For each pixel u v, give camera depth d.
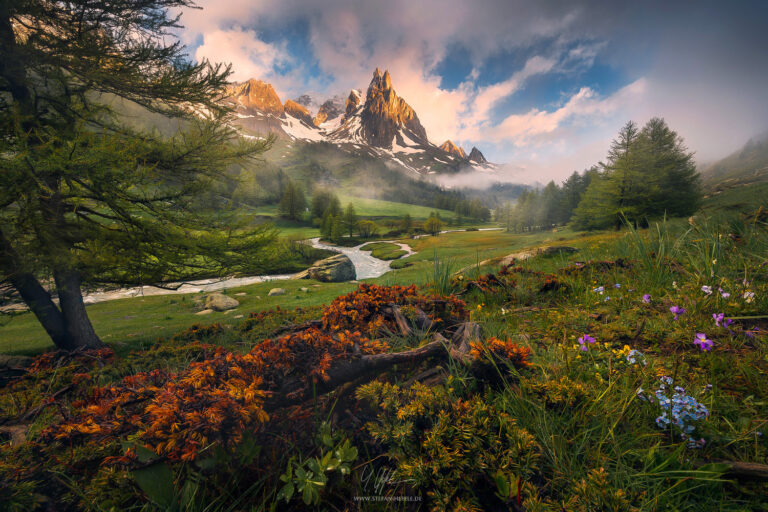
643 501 0.93
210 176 7.55
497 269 5.54
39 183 4.89
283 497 1.07
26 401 1.87
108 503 1.02
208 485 1.07
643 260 3.44
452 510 0.94
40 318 6.55
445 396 1.29
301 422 1.26
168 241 6.70
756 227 3.76
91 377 2.39
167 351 3.41
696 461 1.05
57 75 5.87
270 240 7.92
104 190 5.70
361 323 2.30
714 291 2.42
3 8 5.21
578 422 1.24
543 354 1.88
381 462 1.19
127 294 23.53
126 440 1.11
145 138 7.12
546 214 73.94
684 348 1.88
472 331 1.89
